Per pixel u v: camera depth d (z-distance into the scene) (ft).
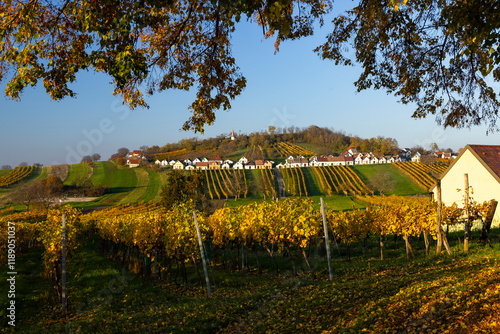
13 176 366.22
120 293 55.98
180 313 40.98
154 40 24.88
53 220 64.80
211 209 230.89
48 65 21.31
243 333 31.91
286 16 19.52
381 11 25.85
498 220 89.20
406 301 28.02
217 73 26.45
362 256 83.51
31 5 19.65
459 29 18.72
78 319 43.80
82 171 416.05
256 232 70.74
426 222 68.44
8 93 21.07
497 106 26.16
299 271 69.56
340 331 25.88
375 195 327.26
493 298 22.66
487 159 94.48
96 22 19.63
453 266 46.06
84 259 85.46
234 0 17.04
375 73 29.91
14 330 40.68
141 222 77.77
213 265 89.30
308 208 56.75
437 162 467.11
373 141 620.90
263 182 386.73
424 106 29.40
